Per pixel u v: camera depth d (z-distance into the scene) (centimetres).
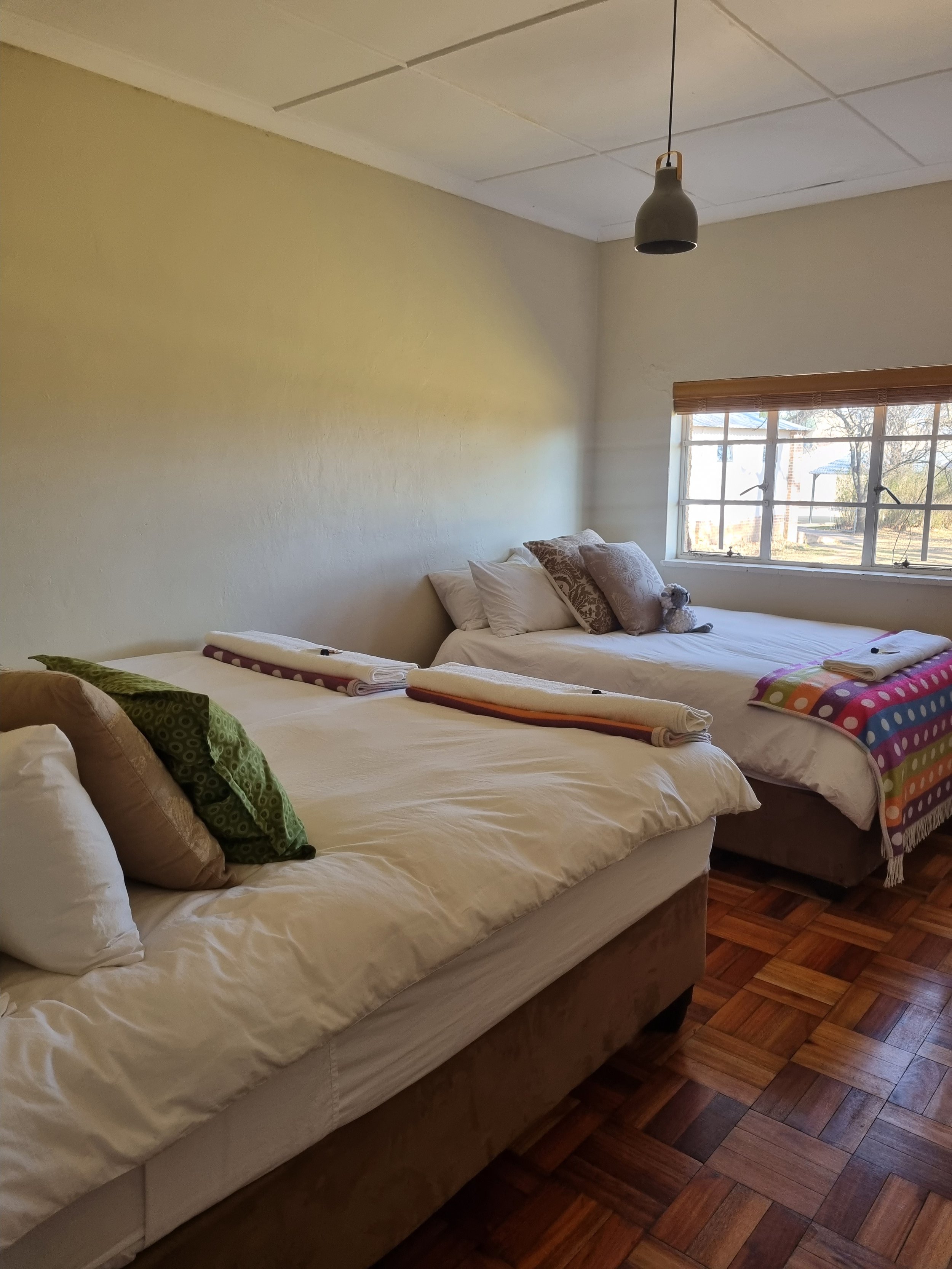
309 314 329
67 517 269
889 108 298
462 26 244
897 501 399
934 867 299
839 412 409
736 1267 144
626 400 462
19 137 247
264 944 117
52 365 261
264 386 317
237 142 298
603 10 236
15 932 110
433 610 395
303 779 180
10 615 259
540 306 429
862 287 383
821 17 238
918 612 384
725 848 296
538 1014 157
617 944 176
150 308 282
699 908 202
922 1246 148
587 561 373
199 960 112
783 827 280
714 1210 156
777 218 402
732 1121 177
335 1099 121
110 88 264
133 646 290
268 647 282
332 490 346
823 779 261
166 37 252
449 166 361
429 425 382
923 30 245
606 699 207
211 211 294
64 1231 95
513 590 373
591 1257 146
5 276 249
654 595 369
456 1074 141
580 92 288
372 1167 129
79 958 110
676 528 467
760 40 251
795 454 425
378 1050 127
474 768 183
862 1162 167
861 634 360
